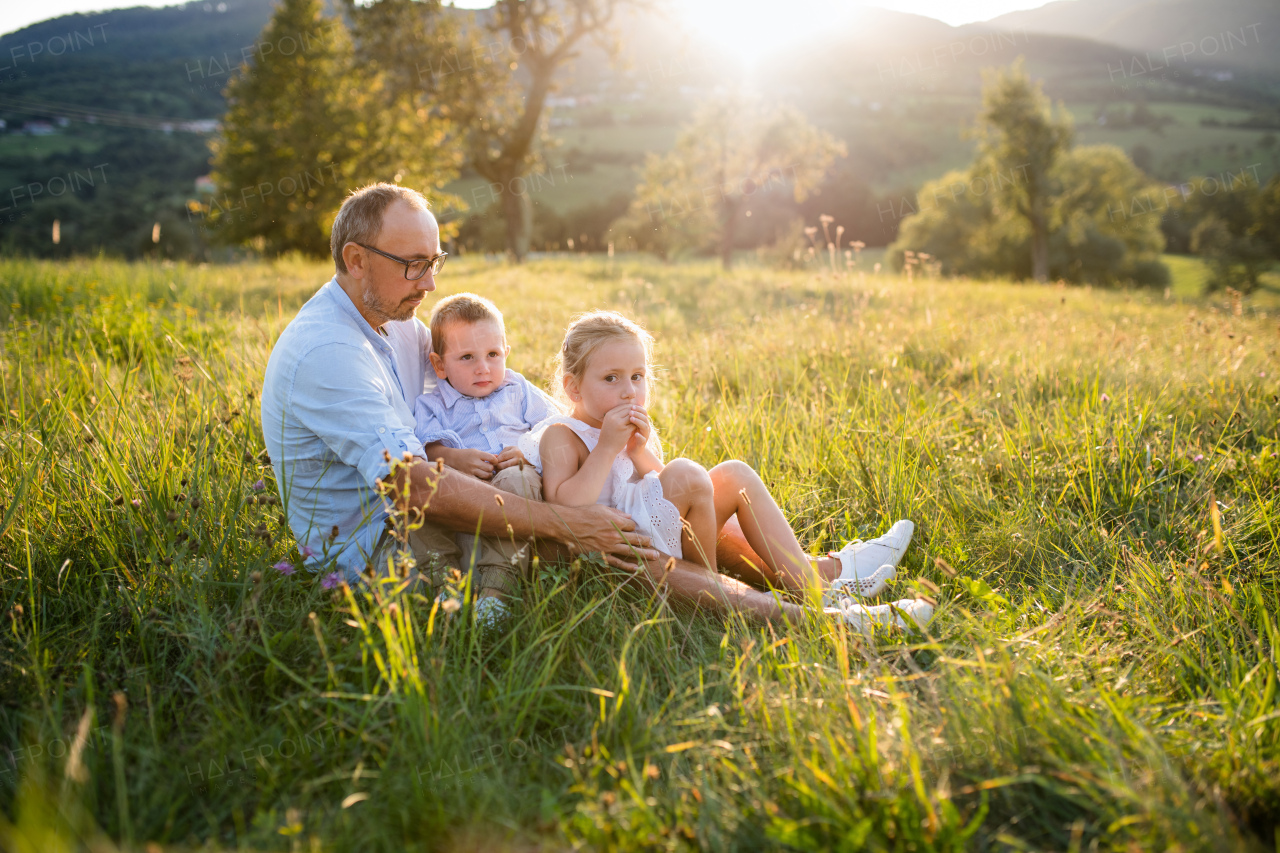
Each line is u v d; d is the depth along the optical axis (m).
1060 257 43.25
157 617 2.09
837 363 4.84
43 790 1.44
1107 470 3.31
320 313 2.44
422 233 2.39
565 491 2.43
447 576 2.16
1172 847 1.40
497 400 2.88
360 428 2.27
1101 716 1.79
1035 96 38.22
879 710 1.81
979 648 2.00
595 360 2.55
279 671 1.96
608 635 2.18
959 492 3.15
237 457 3.07
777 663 2.02
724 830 1.52
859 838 1.41
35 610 2.21
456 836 1.50
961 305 9.05
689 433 3.68
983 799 1.55
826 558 2.66
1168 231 57.59
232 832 1.58
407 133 24.91
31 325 5.10
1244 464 3.29
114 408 3.39
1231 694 1.88
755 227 54.28
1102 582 2.61
